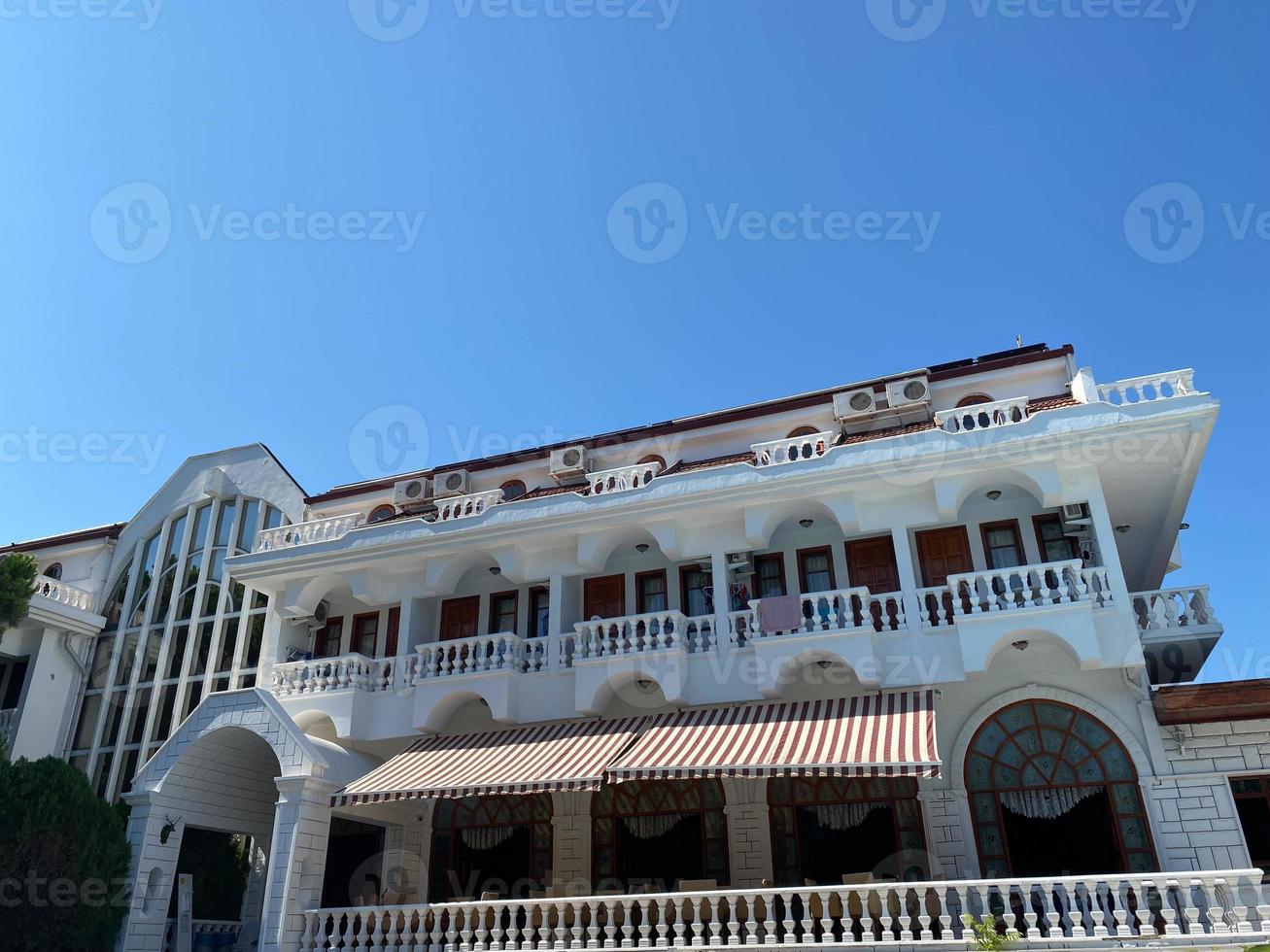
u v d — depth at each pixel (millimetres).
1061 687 18969
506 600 25500
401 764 20578
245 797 22609
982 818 18641
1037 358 23656
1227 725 17500
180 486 32969
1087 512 20016
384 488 29719
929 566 21578
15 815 17844
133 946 18906
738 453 25938
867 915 16141
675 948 16484
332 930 20219
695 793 21219
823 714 18922
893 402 23891
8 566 22812
